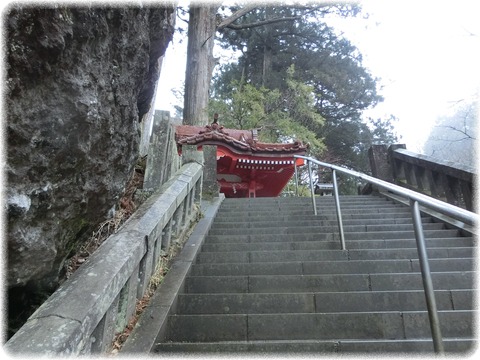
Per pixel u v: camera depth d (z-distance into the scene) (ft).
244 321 9.70
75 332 5.62
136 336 8.29
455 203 20.24
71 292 6.45
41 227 6.09
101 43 6.42
